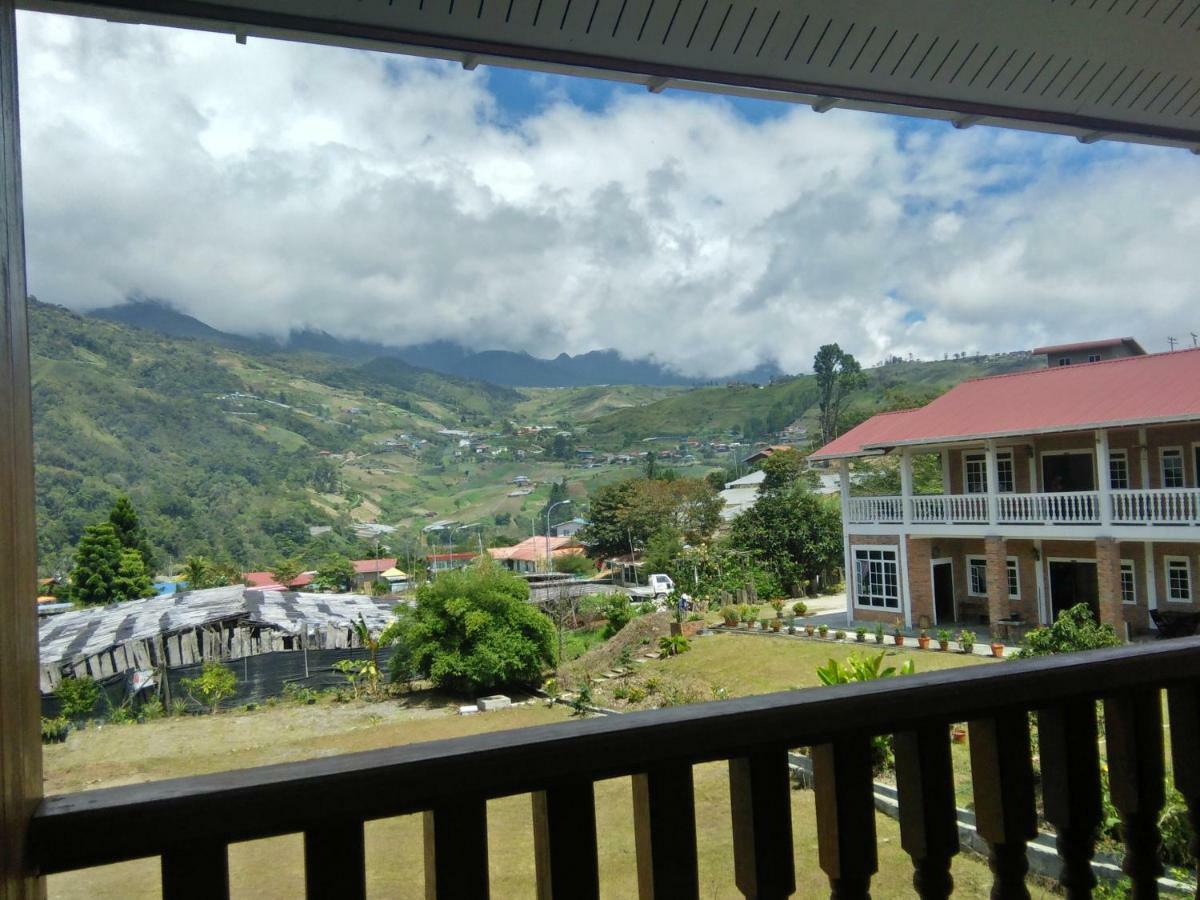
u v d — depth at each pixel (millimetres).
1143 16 2080
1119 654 1549
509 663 12977
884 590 19359
